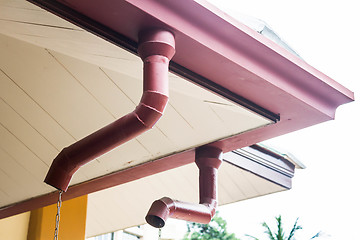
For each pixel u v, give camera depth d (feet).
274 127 14.65
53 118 15.90
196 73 12.39
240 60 12.05
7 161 17.62
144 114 10.68
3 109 15.66
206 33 11.44
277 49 12.39
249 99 13.44
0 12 10.50
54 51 13.47
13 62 14.06
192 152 16.34
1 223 21.06
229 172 20.68
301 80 13.21
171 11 10.84
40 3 9.89
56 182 11.98
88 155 11.58
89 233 27.04
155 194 23.65
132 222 25.81
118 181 18.03
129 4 10.19
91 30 10.62
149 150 16.49
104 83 14.56
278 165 19.80
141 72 12.73
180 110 14.88
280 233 59.62
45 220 21.53
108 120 15.89
